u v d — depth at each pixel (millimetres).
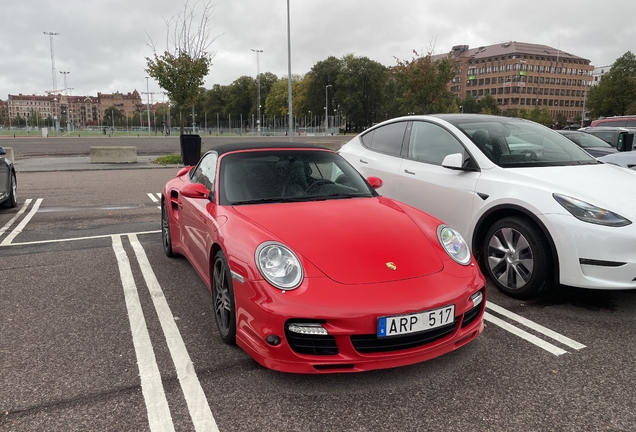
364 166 5465
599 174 3898
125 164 16188
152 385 2498
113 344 2984
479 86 151500
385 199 3557
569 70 147500
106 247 5371
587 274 3303
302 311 2299
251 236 2715
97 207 7949
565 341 3031
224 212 3150
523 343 3002
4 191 7324
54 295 3850
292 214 3012
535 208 3529
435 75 22938
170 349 2914
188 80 17078
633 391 2451
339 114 100000
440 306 2418
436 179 4469
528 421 2199
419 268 2564
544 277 3541
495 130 4543
